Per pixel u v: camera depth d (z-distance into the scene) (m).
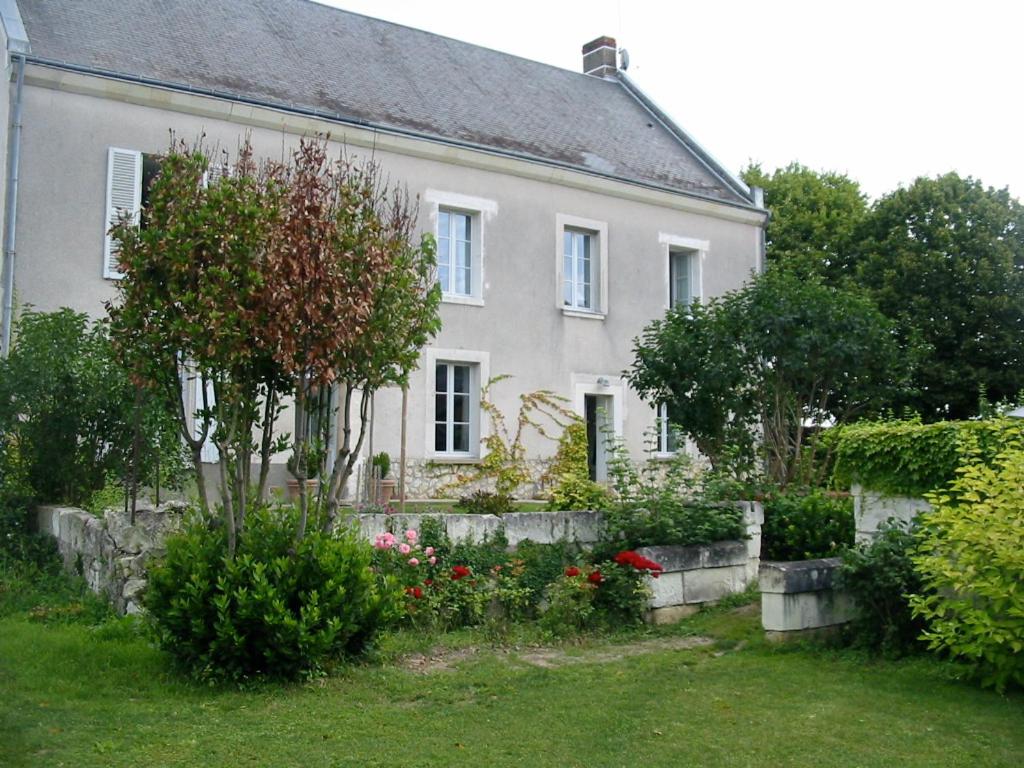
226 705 5.47
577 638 7.74
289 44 17.59
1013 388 23.17
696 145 22.52
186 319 5.65
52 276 13.17
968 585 6.10
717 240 20.78
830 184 33.12
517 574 8.45
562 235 18.39
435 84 19.12
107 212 13.58
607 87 24.14
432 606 7.64
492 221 17.47
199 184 6.08
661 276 19.77
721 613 8.73
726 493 10.00
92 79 13.52
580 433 17.97
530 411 17.64
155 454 9.38
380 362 6.46
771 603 7.30
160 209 5.98
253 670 5.98
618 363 18.95
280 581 6.03
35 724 4.95
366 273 6.16
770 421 12.90
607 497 9.91
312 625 5.94
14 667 6.06
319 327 5.98
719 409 12.81
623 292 19.16
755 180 33.09
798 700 5.75
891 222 25.61
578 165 18.64
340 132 15.55
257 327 5.78
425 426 16.45
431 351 16.59
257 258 5.88
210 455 13.35
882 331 12.95
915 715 5.44
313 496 7.50
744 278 21.12
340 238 6.10
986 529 6.11
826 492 11.09
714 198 20.44
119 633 6.87
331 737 4.91
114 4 15.91
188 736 4.87
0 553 8.95
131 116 13.91
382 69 18.56
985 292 23.47
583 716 5.38
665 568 8.62
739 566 9.30
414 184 16.52
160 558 7.25
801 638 7.28
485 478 17.02
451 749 4.75
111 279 13.54
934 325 23.41
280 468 14.21
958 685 6.09
